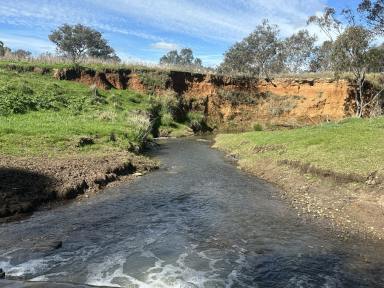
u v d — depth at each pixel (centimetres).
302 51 8175
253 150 2817
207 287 995
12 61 4766
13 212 1490
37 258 1125
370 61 4516
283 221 1498
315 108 5847
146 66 5919
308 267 1120
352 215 1505
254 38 7488
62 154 2248
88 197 1758
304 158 2159
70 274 1036
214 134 5022
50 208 1587
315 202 1700
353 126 2711
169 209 1630
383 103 5475
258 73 7200
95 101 3944
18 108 3061
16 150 2164
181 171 2412
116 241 1272
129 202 1708
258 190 1961
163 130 4544
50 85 3897
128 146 2758
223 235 1351
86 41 8462
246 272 1083
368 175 1717
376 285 1026
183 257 1166
